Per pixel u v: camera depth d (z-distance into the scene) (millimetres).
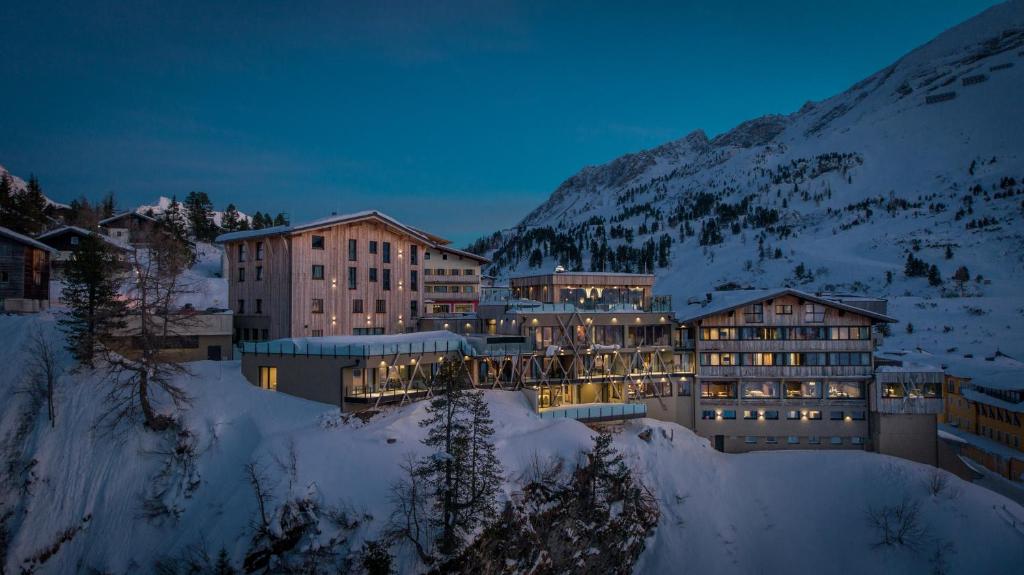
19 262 52219
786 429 55562
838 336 55312
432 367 47906
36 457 36156
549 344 52094
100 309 42750
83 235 73750
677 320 57031
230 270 59062
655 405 55594
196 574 31234
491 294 67312
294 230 50750
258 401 42375
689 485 46281
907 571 38969
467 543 33031
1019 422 58719
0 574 31750
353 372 43219
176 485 35750
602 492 40875
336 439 38438
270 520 31828
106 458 36844
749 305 55656
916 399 53781
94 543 33562
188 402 40188
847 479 47219
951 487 44844
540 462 40469
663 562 39844
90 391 40531
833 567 40156
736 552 41469
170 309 47469
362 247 56844
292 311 51188
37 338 44812
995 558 38281
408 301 60594
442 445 37750
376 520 33438
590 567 37250
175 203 121188
